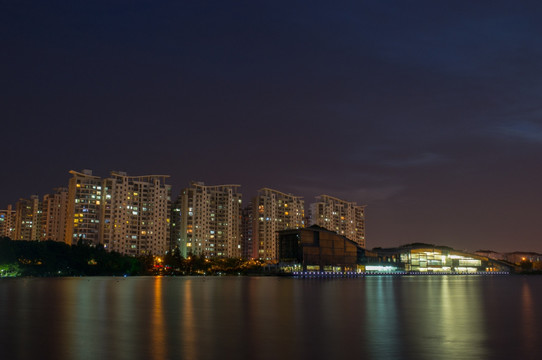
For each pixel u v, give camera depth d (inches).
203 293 3708.2
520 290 4697.3
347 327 1694.1
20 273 7716.5
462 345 1338.6
